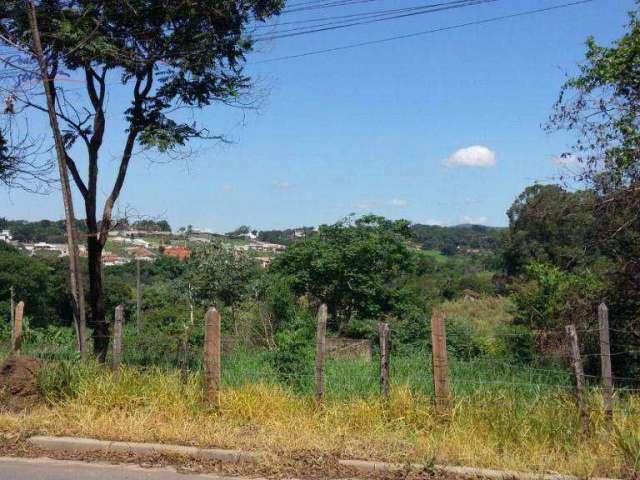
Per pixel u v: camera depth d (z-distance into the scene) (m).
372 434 7.19
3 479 6.24
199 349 10.98
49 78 10.35
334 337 16.05
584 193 11.00
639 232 10.52
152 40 10.95
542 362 10.05
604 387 7.23
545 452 6.62
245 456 6.70
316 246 20.33
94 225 11.41
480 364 9.43
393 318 18.08
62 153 10.11
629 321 10.23
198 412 7.84
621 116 11.12
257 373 9.22
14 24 10.39
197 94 11.54
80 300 9.95
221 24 11.08
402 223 21.09
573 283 11.35
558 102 11.46
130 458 6.81
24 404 8.10
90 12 10.52
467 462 6.44
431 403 7.79
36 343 14.33
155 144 10.91
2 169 10.49
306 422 7.53
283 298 17.33
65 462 6.73
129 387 8.27
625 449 6.41
